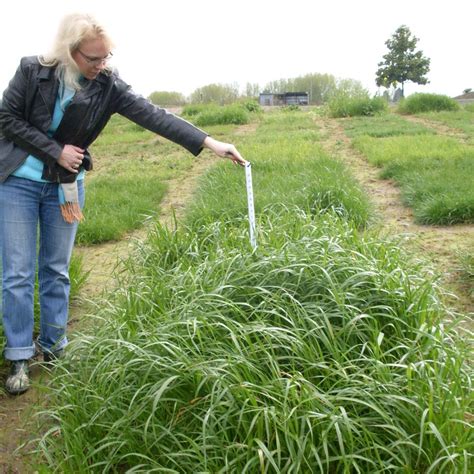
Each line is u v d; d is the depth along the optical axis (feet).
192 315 10.99
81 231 22.76
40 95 11.40
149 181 33.45
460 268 17.84
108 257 21.01
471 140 44.11
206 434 8.88
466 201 22.93
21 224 12.12
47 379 12.81
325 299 11.64
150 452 9.12
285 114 83.51
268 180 28.55
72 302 16.97
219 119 71.26
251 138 50.80
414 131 50.52
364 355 10.60
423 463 8.66
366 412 9.32
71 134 11.92
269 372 9.98
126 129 71.77
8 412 11.78
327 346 10.05
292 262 12.30
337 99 77.77
